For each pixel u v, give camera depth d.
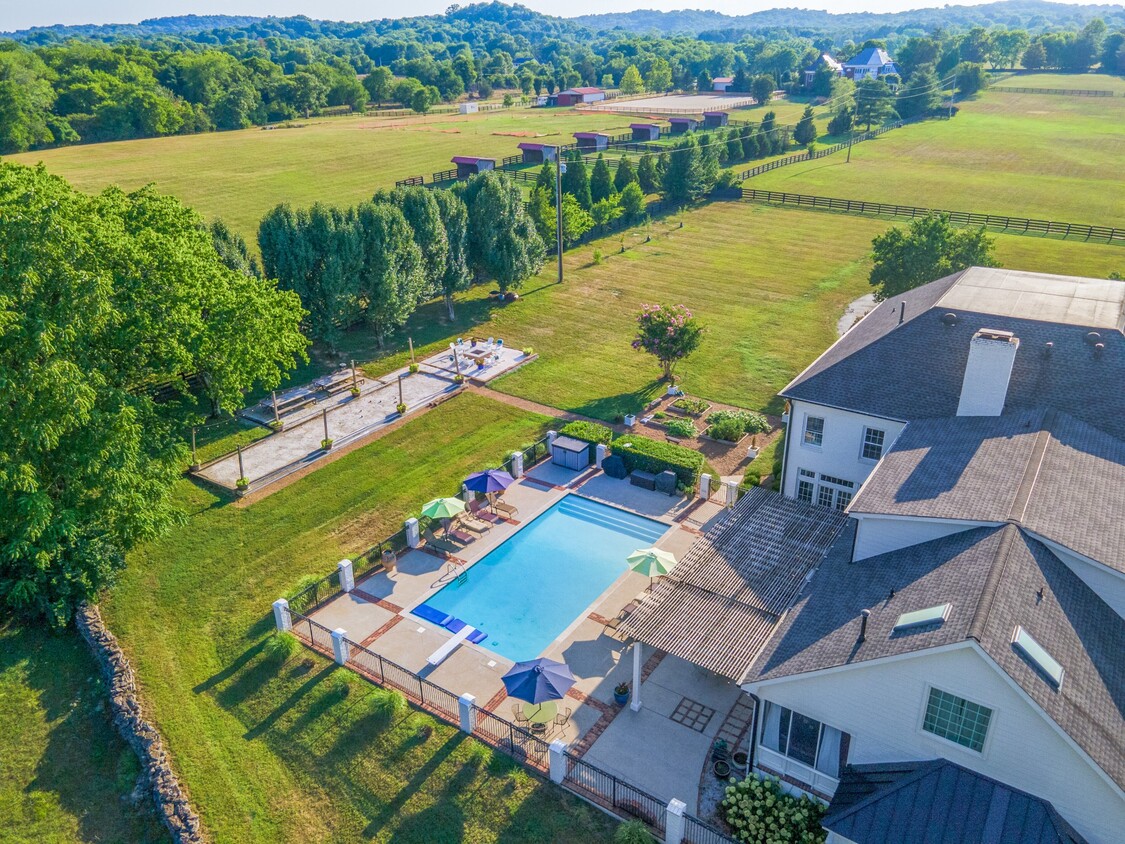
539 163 116.19
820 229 84.38
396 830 22.23
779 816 21.09
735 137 120.06
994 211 90.44
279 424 43.91
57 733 25.62
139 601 31.00
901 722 19.67
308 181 109.94
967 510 23.16
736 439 42.19
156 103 150.25
